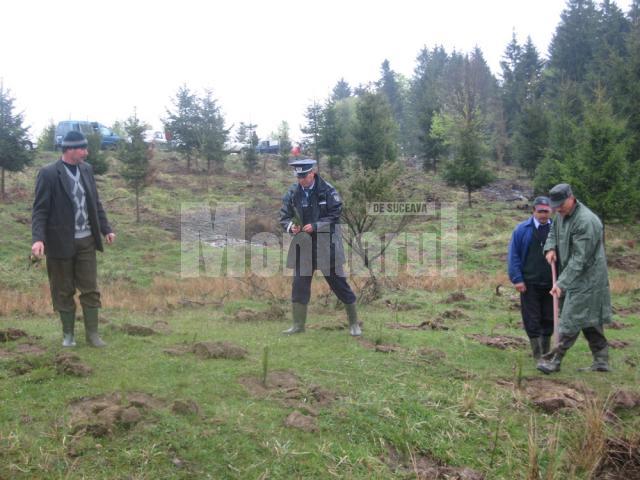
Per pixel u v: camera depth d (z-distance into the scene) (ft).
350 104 145.07
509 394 15.98
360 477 11.54
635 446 13.52
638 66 83.76
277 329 22.99
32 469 10.55
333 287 21.24
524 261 20.54
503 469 12.50
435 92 137.08
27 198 77.25
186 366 15.96
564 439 13.97
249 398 14.10
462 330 24.95
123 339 18.85
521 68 160.97
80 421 11.98
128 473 10.69
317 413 13.65
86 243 17.74
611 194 59.77
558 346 18.60
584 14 161.07
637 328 27.94
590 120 62.75
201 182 99.25
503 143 134.41
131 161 72.84
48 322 24.38
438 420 14.07
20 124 75.87
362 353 18.51
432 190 92.68
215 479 10.87
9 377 14.44
